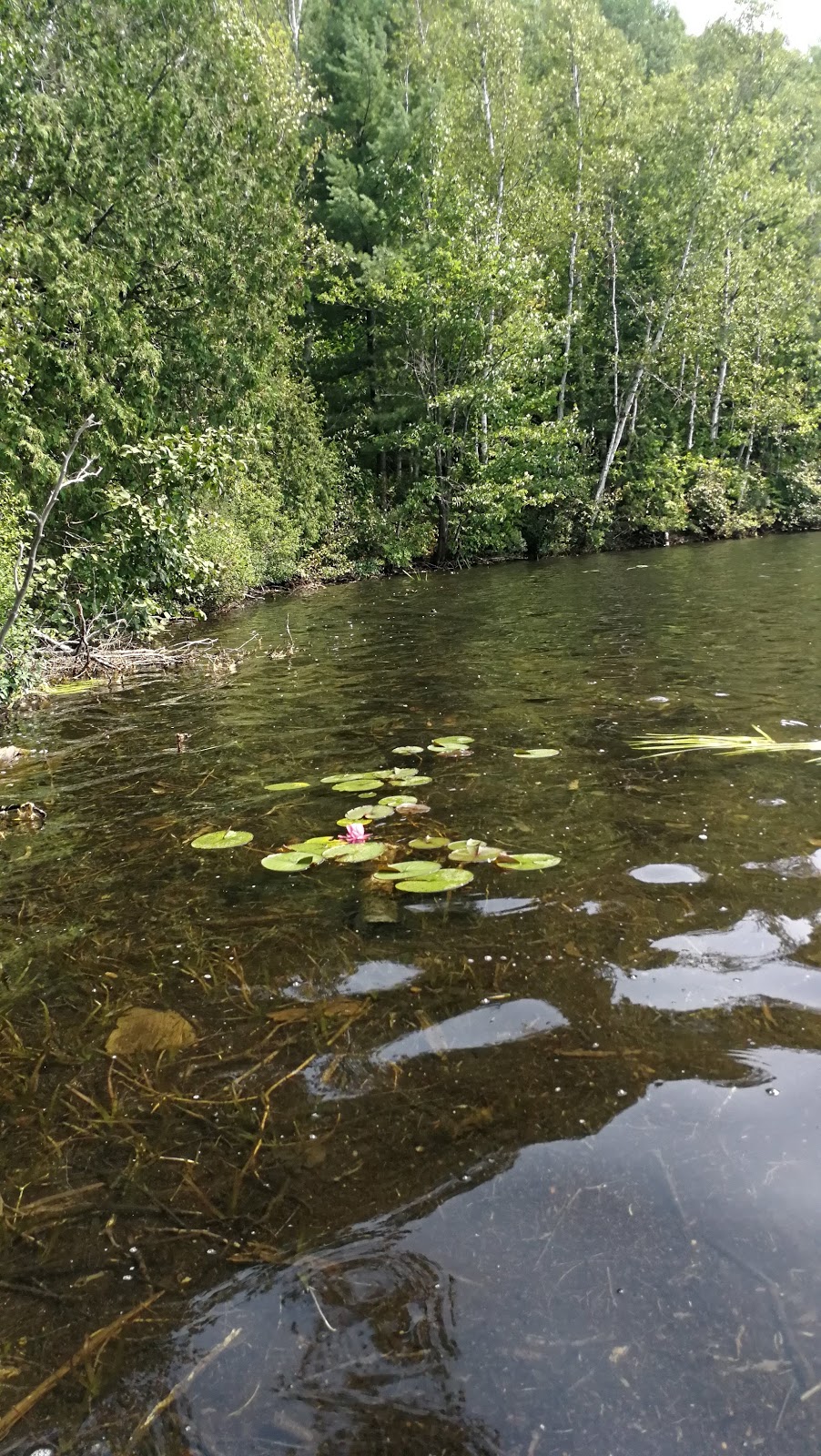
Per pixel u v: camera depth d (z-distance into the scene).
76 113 7.77
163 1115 1.29
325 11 18.88
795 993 1.49
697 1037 1.38
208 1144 1.22
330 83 17.30
